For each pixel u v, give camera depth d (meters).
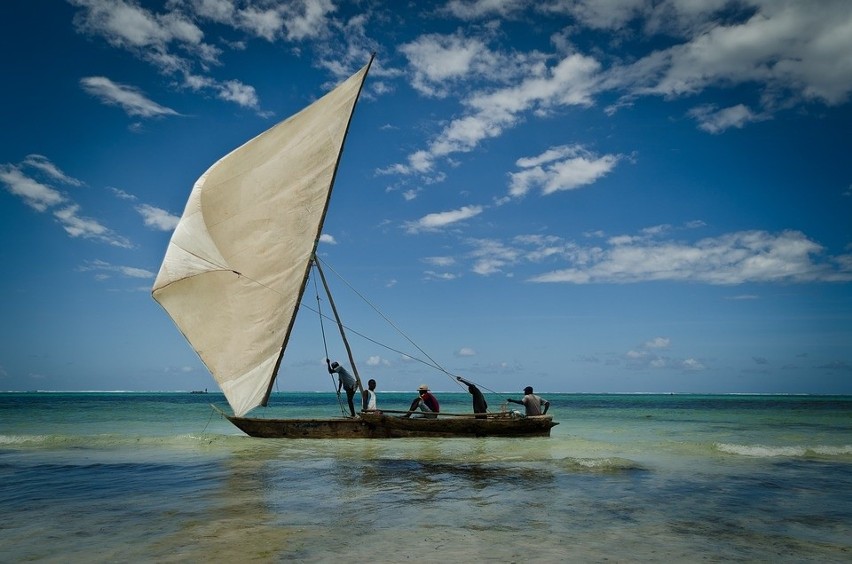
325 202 17.83
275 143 18.66
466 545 5.66
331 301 17.84
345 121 18.20
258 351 17.50
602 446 14.82
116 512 7.12
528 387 17.86
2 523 6.54
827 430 24.30
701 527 6.58
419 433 16.52
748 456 13.23
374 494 8.37
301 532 6.13
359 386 17.59
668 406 67.25
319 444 15.20
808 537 6.21
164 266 18.28
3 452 13.58
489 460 12.17
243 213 18.23
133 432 21.50
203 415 35.34
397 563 5.04
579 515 7.10
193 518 6.79
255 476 10.01
